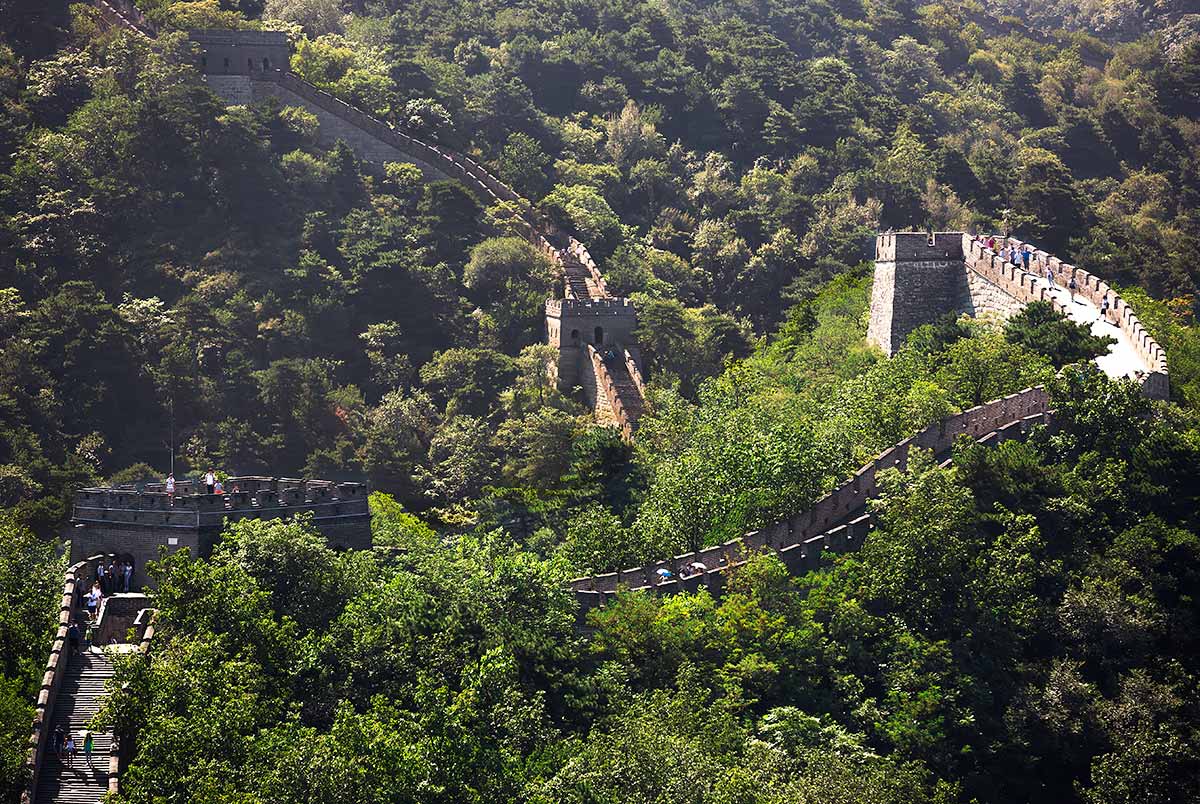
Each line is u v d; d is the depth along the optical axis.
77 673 191.12
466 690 186.00
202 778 166.50
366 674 198.12
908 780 193.88
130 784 166.88
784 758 191.38
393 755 174.50
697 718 193.75
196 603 195.25
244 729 179.00
